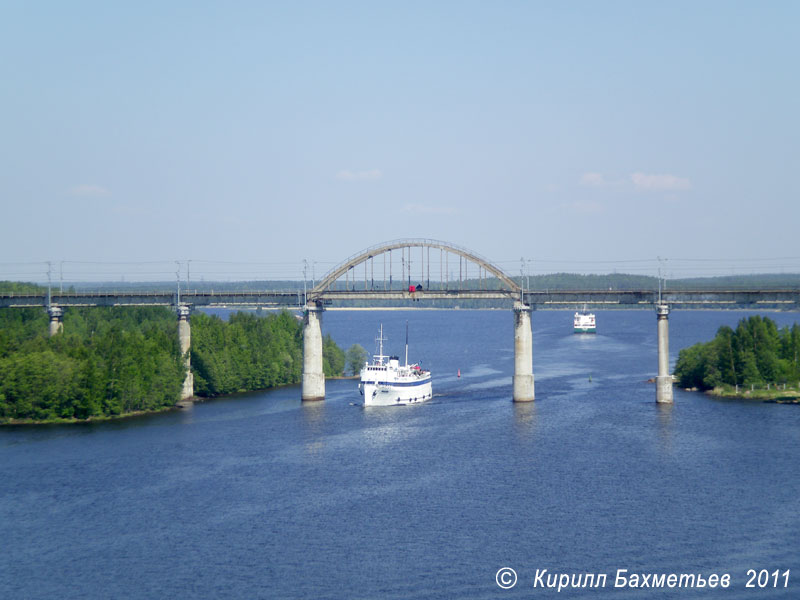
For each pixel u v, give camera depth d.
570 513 109.31
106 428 164.88
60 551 98.25
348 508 112.31
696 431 156.88
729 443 146.12
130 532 104.06
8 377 169.12
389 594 86.62
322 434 159.50
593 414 178.00
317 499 116.44
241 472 130.75
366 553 96.75
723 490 118.06
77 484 124.12
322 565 93.69
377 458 139.38
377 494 118.56
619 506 111.88
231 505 114.06
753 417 169.50
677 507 111.06
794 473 126.00
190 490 120.94
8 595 87.19
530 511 110.31
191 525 106.25
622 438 152.00
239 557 96.12
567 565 93.06
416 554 96.44
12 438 155.25
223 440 153.88
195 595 86.81
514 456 139.75
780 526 103.50
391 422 172.00
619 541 99.56
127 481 125.75
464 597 86.00
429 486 122.25
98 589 88.44
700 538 100.12
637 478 124.88
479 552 96.88
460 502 114.50
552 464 133.88
